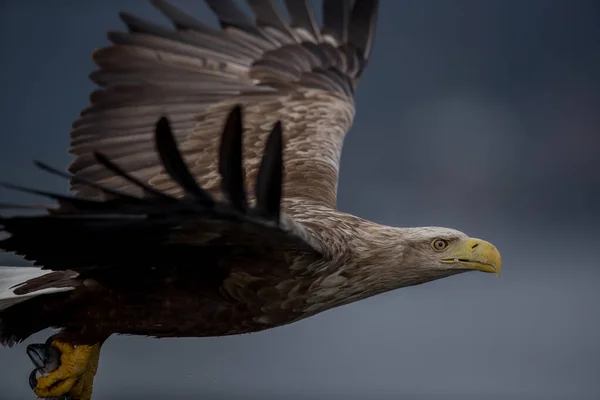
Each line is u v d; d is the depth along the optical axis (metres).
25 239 6.84
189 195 6.32
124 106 9.17
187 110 9.38
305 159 9.41
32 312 8.17
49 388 8.45
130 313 8.02
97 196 8.57
